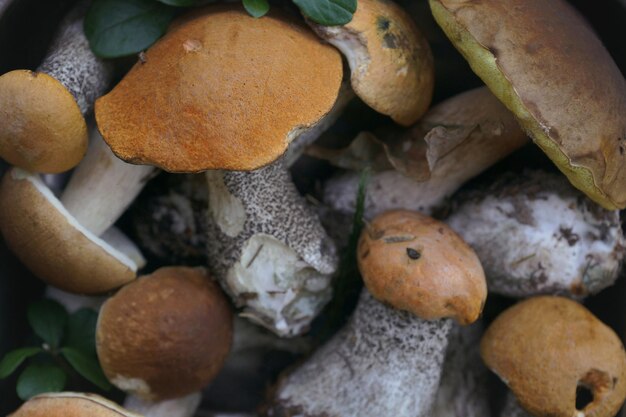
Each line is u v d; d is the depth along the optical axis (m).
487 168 0.54
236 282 0.51
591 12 0.53
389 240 0.50
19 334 0.55
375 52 0.48
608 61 0.50
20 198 0.49
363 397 0.52
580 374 0.50
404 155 0.52
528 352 0.50
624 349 0.52
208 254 0.52
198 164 0.46
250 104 0.46
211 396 0.57
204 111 0.46
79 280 0.50
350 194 0.54
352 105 0.55
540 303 0.52
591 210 0.52
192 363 0.51
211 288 0.53
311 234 0.51
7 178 0.50
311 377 0.53
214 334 0.52
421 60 0.50
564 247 0.52
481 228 0.53
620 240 0.52
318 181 0.55
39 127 0.47
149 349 0.51
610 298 0.54
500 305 0.56
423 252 0.49
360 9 0.48
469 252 0.50
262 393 0.57
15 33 0.52
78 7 0.52
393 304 0.49
